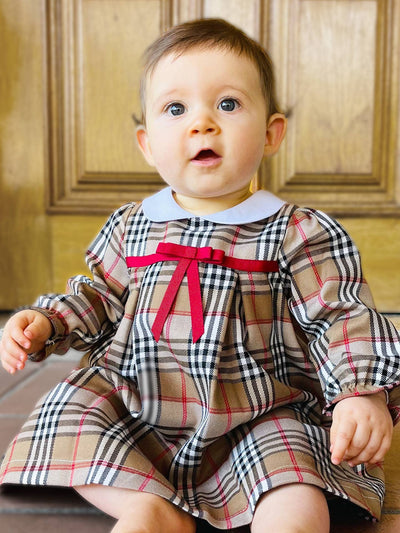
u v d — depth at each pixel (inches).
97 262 36.2
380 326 29.5
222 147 31.4
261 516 25.7
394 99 75.3
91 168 76.8
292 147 75.7
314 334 31.5
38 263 78.9
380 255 77.4
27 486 32.0
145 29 75.0
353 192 76.4
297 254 32.0
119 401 31.7
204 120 31.0
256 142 32.1
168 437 30.7
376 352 28.9
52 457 29.0
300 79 75.2
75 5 74.9
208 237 32.1
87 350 35.1
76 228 78.0
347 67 75.0
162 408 30.2
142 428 31.0
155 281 32.0
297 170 76.2
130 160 76.4
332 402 28.0
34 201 77.9
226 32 32.9
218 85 31.3
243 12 74.7
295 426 29.2
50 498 30.9
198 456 29.0
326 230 32.4
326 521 25.4
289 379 32.5
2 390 49.4
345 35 74.7
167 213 33.7
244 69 32.0
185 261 31.7
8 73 76.0
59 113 76.2
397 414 28.5
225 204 33.4
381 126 75.6
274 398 30.0
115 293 35.2
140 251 33.7
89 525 28.3
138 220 34.9
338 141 75.9
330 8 74.4
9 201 78.0
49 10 74.6
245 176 32.2
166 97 31.9
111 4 74.7
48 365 57.3
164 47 32.8
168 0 74.7
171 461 30.2
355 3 74.2
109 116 76.0
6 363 31.1
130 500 26.8
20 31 75.4
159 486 27.2
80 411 30.1
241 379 30.1
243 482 27.6
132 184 76.7
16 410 44.3
